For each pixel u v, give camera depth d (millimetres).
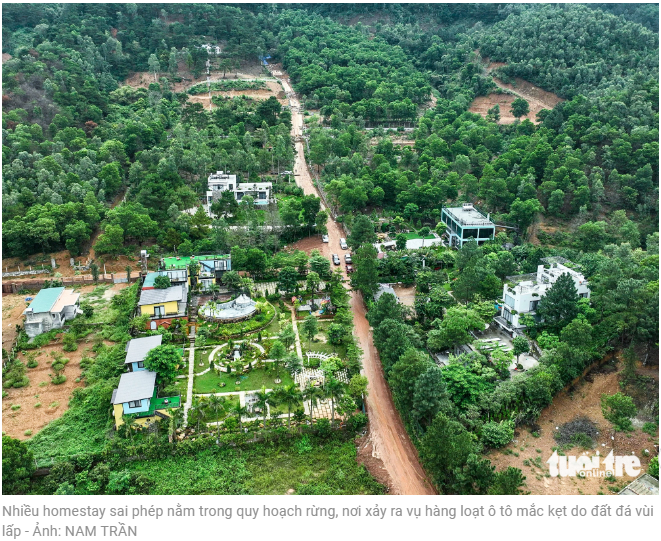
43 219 165375
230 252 163750
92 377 114625
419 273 151250
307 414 104875
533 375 105250
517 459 93250
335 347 126875
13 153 199625
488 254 157875
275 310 141875
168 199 187500
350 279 156750
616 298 121938
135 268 164125
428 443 85438
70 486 86625
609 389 110688
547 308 123875
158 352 108688
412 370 98938
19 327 131500
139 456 94750
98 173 198750
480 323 121062
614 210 194625
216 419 102688
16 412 105812
